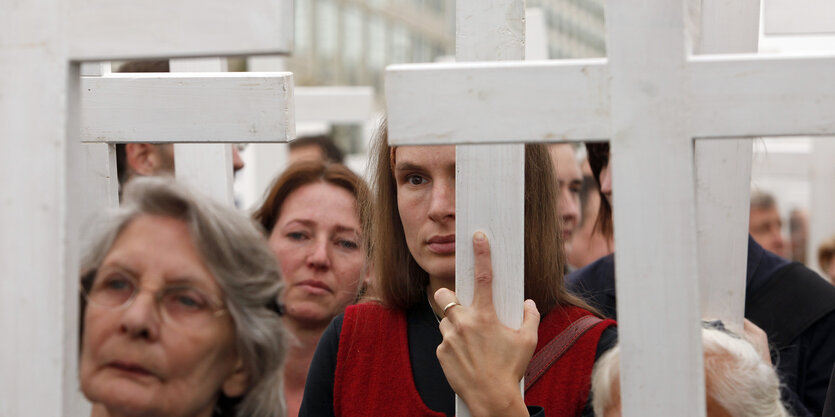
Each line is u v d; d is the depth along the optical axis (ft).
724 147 9.09
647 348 5.55
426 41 115.55
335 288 11.87
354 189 12.25
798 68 5.50
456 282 7.26
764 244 23.81
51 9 5.61
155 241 6.13
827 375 10.02
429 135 5.81
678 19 5.56
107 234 6.21
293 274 11.84
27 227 5.62
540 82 5.71
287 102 7.55
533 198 8.81
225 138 7.66
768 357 9.29
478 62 6.29
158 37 5.48
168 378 6.05
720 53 9.06
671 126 5.57
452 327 7.23
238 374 6.31
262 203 12.41
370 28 103.04
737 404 7.44
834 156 23.40
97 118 7.93
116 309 6.04
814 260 23.67
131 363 6.00
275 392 6.39
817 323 10.19
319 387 9.45
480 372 7.07
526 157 8.82
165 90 7.80
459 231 7.20
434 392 8.82
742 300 9.15
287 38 5.42
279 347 6.40
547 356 8.50
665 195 5.56
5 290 5.63
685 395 5.52
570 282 11.60
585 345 8.48
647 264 5.56
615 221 5.60
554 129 5.70
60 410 5.58
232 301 6.19
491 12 6.73
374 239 9.56
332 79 95.66
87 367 6.08
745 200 9.09
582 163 18.24
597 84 5.66
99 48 5.56
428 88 5.80
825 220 23.56
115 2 5.53
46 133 5.62
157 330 6.03
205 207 6.25
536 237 8.79
